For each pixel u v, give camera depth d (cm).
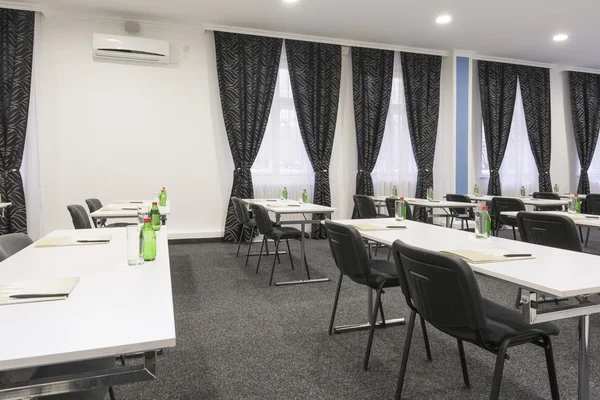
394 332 262
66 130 535
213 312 301
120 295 119
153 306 109
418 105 678
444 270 134
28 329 93
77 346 84
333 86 627
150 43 544
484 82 724
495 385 133
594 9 513
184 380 202
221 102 581
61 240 211
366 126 647
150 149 568
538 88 764
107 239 213
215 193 595
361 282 222
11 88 499
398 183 680
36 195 523
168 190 577
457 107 694
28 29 502
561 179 815
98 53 531
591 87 808
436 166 705
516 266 153
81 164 543
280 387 195
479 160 743
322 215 614
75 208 343
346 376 205
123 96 555
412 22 555
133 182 563
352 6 502
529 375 204
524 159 770
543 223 264
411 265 150
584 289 122
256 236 601
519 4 498
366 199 501
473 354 229
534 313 131
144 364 94
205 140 588
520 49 678
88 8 509
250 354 231
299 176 627
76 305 110
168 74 570
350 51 648
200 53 580
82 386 91
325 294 346
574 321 283
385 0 485
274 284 376
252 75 589
